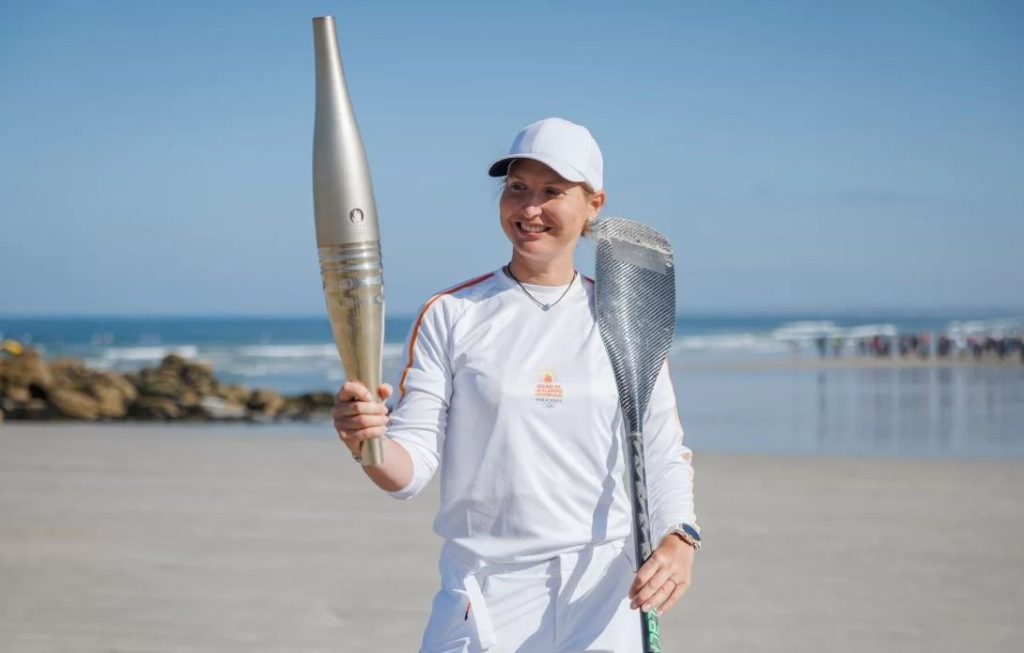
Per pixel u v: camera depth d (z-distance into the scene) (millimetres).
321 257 2129
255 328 116438
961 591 6930
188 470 12336
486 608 2646
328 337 91125
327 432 21141
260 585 7004
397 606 6520
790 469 12797
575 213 2727
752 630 6059
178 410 25297
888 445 18031
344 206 2096
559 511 2658
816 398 30484
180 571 7371
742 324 122812
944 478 12023
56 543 8234
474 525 2684
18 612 6352
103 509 9688
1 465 12766
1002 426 21453
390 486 2516
